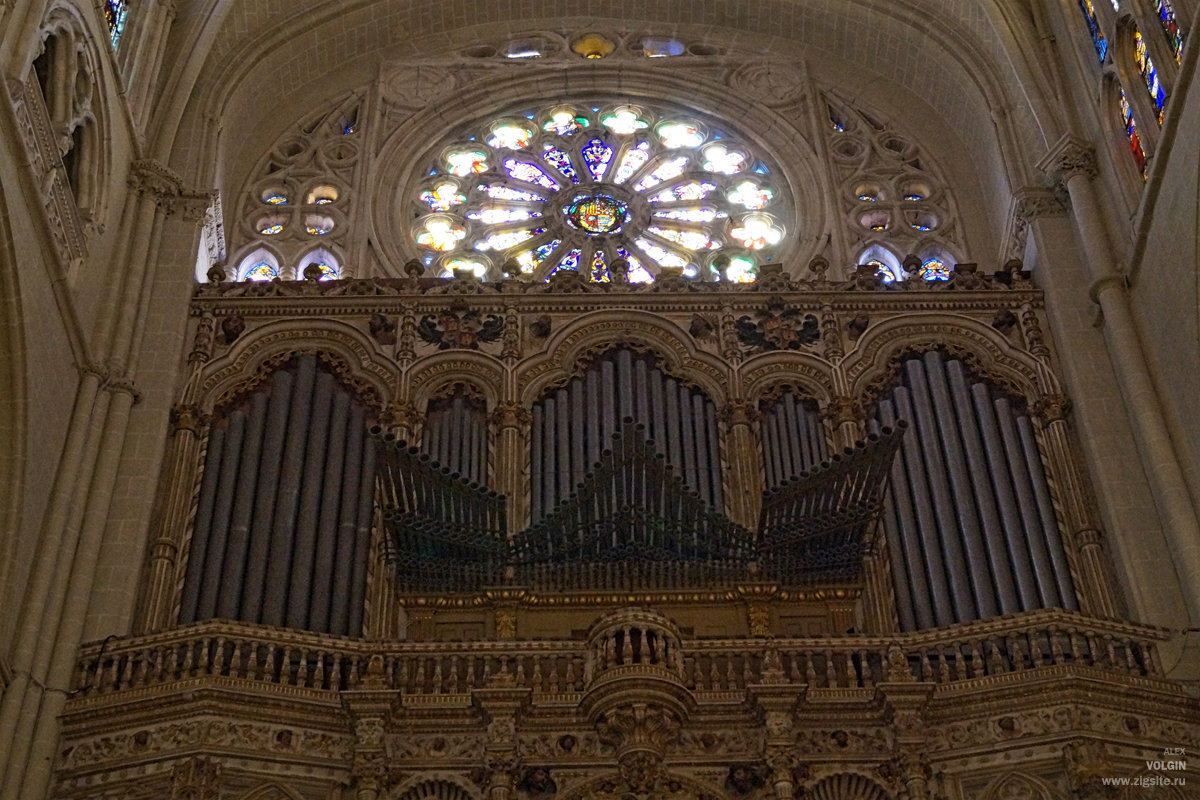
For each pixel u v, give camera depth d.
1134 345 25.80
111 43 26.81
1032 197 29.05
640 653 21.30
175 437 25.86
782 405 26.91
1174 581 23.62
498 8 35.31
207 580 23.78
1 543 21.84
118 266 26.80
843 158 33.09
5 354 22.00
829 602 24.08
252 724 21.00
